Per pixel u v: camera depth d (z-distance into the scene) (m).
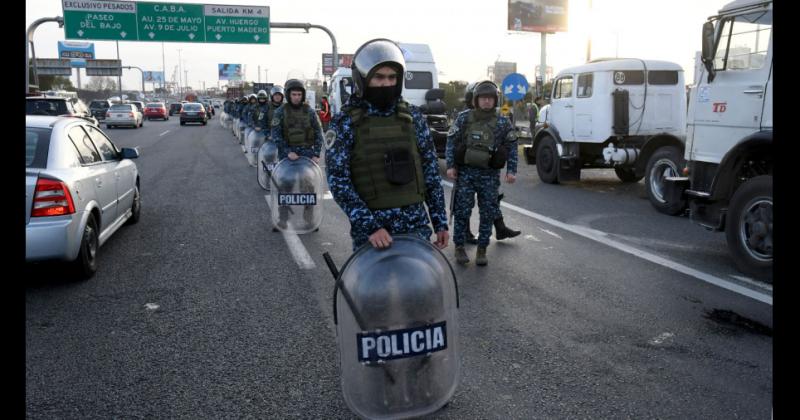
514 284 5.35
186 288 5.26
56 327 4.34
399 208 3.03
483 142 5.59
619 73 10.70
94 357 3.84
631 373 3.59
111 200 6.43
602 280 5.45
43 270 5.71
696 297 4.95
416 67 16.30
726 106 6.12
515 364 3.72
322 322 4.46
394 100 3.04
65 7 30.50
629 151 10.80
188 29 31.97
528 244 6.86
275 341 4.10
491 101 5.58
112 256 6.34
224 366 3.72
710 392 3.35
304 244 6.88
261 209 9.12
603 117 10.72
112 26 31.17
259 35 32.66
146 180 12.52
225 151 20.03
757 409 3.17
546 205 9.48
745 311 4.61
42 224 4.85
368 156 2.98
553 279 5.49
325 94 26.86
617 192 10.95
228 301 4.92
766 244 5.32
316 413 3.17
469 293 5.11
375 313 2.81
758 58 5.76
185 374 3.62
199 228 7.74
